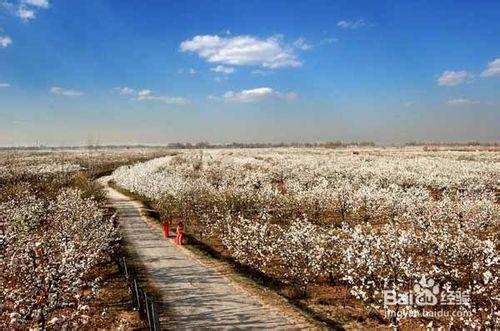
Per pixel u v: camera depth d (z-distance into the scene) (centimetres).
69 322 1331
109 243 2881
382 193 3719
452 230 2845
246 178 5853
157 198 4591
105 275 2420
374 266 1845
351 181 5453
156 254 2816
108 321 1766
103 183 7538
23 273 1653
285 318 1742
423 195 3881
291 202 3884
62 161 10031
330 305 1916
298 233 2216
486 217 3064
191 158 10394
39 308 1258
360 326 1686
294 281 2233
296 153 12675
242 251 2586
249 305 1892
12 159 10562
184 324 1700
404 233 2086
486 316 1650
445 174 5359
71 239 2356
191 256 2750
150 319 1600
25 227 2625
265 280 2292
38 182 5862
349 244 2392
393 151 12606
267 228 2773
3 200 4138
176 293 2062
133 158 12462
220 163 8775
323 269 2316
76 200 3475
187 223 3794
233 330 1639
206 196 4022
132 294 1977
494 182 4950
